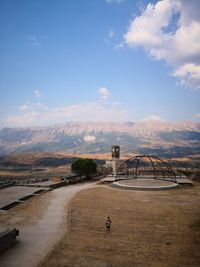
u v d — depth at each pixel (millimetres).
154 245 25016
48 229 29609
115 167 94875
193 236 27422
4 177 123812
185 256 22500
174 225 31547
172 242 25797
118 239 26594
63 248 23906
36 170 173875
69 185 70500
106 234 28156
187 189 60188
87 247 24297
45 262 20969
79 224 31656
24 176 129500
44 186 63188
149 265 20828
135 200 47250
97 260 21594
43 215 36125
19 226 30828
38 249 23672
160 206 42156
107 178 78312
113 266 20562
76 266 20469
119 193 54875
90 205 42750
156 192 55906
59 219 34000
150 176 82375
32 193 53469
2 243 23125
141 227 30797
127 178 77438
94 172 84500
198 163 198000
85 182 78062
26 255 22359
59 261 21266
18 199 46656
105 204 43625
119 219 34250
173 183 65438
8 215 36125
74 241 25750
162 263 21172
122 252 23281
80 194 53719
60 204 43875
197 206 42156
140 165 173250
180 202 45438
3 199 46562
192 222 32750
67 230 29172
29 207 41406
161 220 33812
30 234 27812
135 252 23328
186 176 84312
